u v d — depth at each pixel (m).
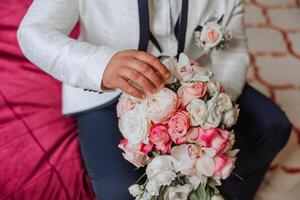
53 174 0.98
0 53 1.21
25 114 1.07
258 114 1.03
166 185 0.74
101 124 0.99
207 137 0.72
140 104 0.73
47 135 1.03
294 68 1.86
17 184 0.96
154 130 0.71
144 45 0.92
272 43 2.00
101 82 0.79
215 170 0.73
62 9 0.88
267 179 1.39
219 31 0.95
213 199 0.75
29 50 0.86
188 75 0.76
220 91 0.77
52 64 0.83
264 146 1.05
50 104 1.10
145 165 0.80
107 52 0.80
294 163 1.44
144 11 0.87
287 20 2.17
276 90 1.73
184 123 0.71
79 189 1.00
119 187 0.93
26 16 0.89
